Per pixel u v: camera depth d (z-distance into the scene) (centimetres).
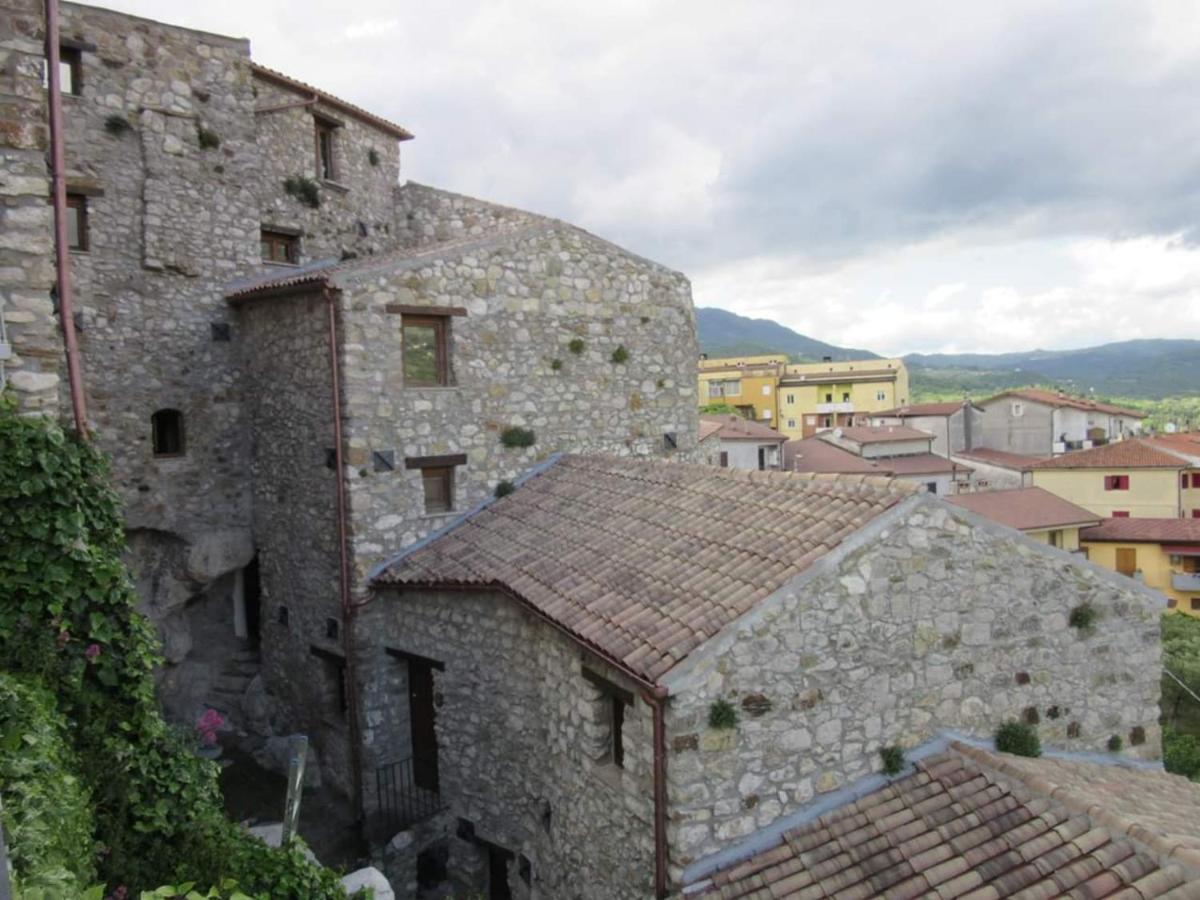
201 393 1530
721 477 1109
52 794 507
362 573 1291
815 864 739
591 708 884
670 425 1670
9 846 426
